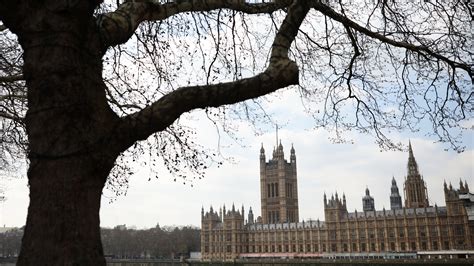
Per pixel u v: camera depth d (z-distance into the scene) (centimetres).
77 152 474
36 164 466
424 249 15612
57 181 458
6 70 1445
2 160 1959
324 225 18225
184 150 1184
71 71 491
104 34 572
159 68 1158
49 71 482
